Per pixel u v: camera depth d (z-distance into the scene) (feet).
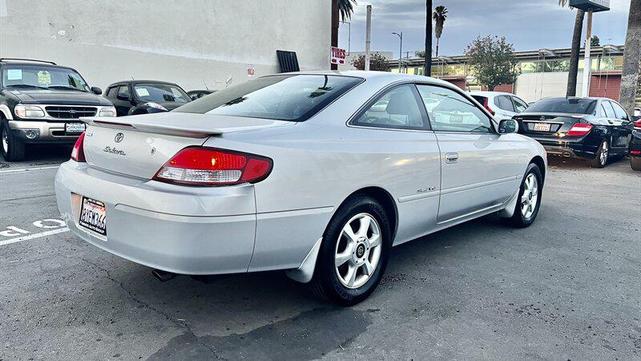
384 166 11.11
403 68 193.26
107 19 50.67
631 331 10.07
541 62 167.02
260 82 13.12
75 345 9.05
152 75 55.57
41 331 9.51
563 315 10.73
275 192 9.00
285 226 9.23
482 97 40.42
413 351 9.14
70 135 28.50
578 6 53.42
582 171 32.94
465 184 13.92
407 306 10.99
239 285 11.80
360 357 8.91
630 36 47.75
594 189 25.94
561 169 33.83
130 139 9.55
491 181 15.12
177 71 58.18
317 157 9.70
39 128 27.61
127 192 8.89
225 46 63.41
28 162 29.48
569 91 81.56
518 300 11.43
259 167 8.82
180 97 40.81
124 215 8.97
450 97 14.28
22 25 44.34
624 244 15.92
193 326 9.85
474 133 14.82
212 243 8.47
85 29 48.96
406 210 12.00
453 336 9.72
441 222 13.57
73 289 11.38
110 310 10.43
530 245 15.64
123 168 9.66
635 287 12.35
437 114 13.53
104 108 29.96
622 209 21.02
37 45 45.50
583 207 21.35
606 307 11.17
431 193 12.66
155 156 9.06
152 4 54.70
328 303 10.94
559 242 16.02
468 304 11.16
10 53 43.80
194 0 59.00
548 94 163.73
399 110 12.32
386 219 11.43
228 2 62.90
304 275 9.98
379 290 11.82
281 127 9.75
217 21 62.03
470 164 13.99
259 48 67.92
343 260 10.57
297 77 12.80
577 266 13.78
